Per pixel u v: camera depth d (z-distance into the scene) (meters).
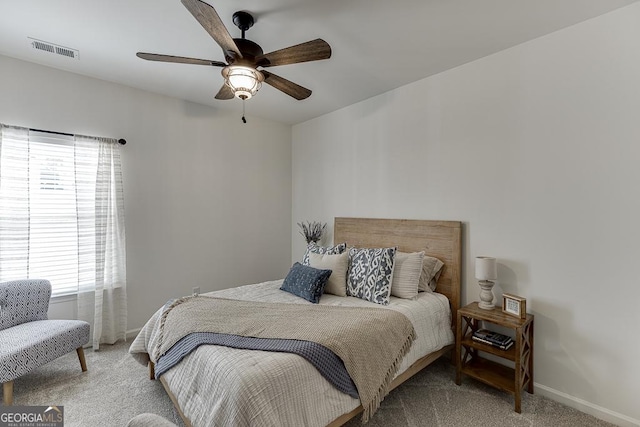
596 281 2.02
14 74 2.62
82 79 2.93
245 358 1.53
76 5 1.92
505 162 2.44
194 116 3.65
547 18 2.04
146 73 2.90
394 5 1.90
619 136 1.94
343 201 3.82
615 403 1.94
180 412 1.71
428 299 2.54
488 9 1.94
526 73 2.33
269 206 4.37
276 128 4.44
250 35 2.24
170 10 1.97
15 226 2.61
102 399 2.15
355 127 3.67
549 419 1.97
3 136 2.55
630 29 1.90
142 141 3.28
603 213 2.00
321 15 2.01
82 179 2.91
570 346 2.12
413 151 3.07
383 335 1.96
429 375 2.49
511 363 2.44
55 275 2.85
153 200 3.36
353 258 2.81
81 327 2.46
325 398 1.56
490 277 2.32
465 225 2.69
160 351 2.01
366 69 2.78
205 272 3.77
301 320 1.98
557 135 2.18
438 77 2.87
